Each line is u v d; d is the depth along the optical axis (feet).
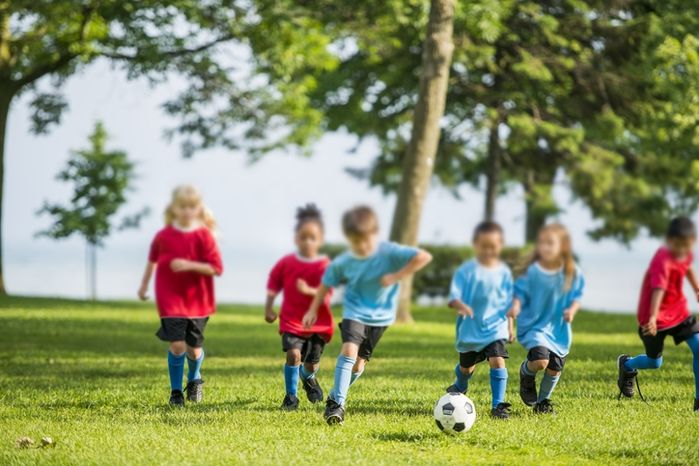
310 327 34.63
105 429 32.30
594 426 32.76
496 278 34.78
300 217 37.86
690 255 36.09
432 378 48.34
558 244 34.58
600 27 126.41
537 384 45.01
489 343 34.68
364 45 108.37
